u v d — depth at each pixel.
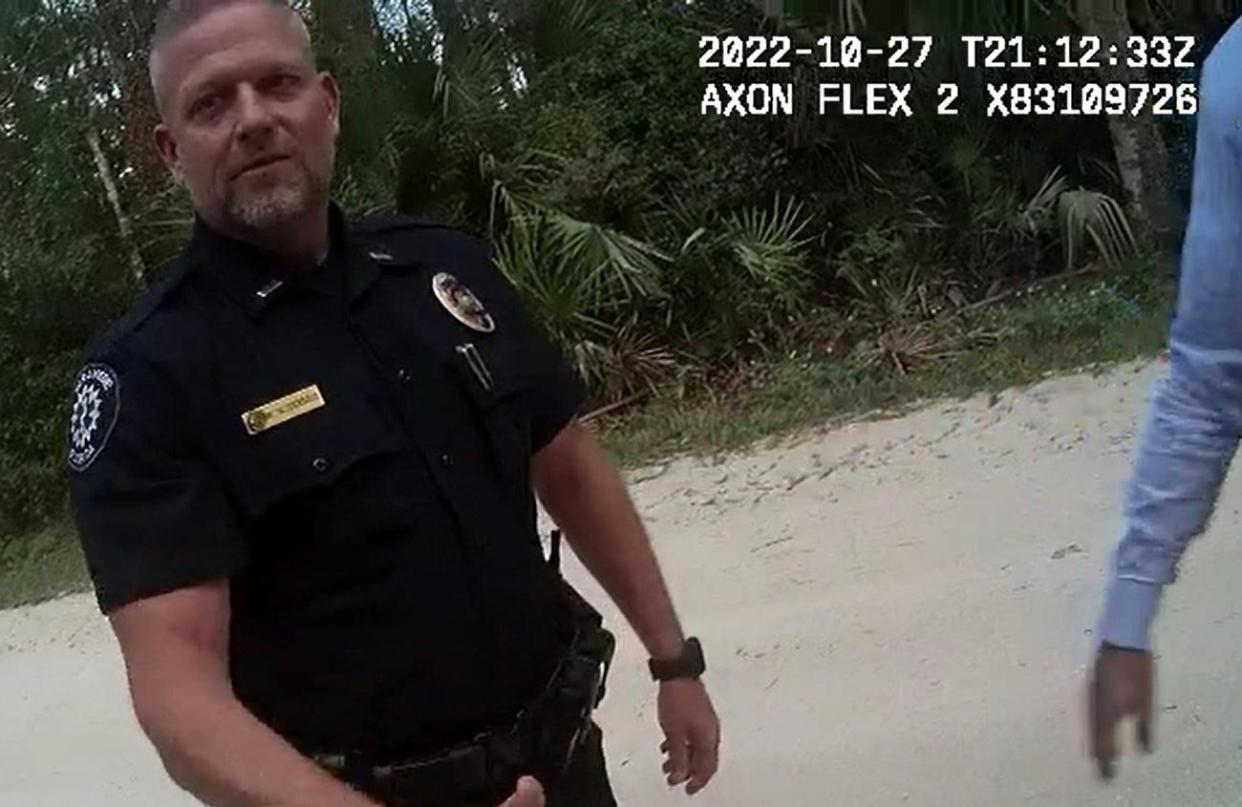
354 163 7.83
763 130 8.78
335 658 1.66
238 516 1.59
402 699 1.69
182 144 1.65
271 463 1.59
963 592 4.18
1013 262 8.49
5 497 9.00
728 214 8.69
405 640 1.67
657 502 5.98
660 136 8.74
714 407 7.34
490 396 1.76
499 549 1.74
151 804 4.15
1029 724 3.33
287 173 1.63
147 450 1.54
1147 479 1.56
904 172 8.71
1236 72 1.42
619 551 2.12
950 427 5.86
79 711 5.12
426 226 1.88
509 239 7.98
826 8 8.28
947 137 8.65
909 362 7.21
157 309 1.62
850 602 4.35
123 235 9.34
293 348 1.64
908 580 4.40
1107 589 1.66
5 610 7.08
